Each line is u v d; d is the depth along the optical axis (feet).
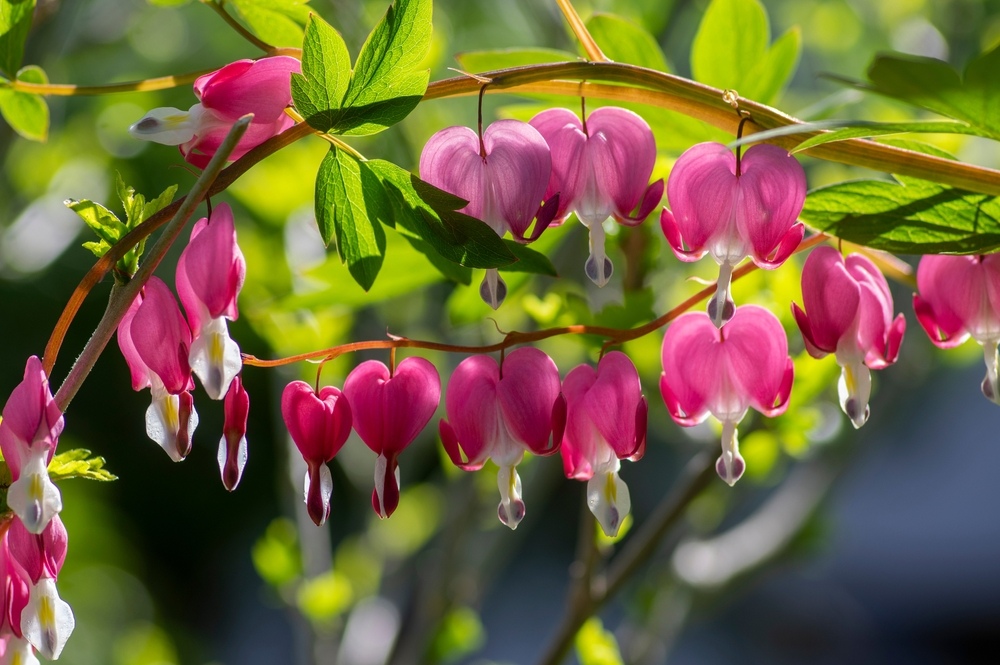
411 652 4.52
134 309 3.18
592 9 4.64
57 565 3.15
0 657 3.15
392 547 5.65
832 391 4.65
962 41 6.07
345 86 3.16
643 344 3.83
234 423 3.17
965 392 12.89
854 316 3.21
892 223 3.24
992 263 3.26
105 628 9.55
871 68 3.11
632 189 3.21
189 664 10.87
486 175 3.19
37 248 5.78
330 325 4.30
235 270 3.14
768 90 3.56
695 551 5.08
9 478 3.15
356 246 3.22
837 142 3.20
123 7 5.85
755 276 3.81
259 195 4.68
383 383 3.22
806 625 13.34
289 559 4.58
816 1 6.91
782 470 5.53
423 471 7.72
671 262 4.64
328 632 4.59
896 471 13.82
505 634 13.23
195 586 14.07
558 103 3.45
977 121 3.14
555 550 14.21
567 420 3.24
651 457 11.88
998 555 13.07
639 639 4.77
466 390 3.23
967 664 13.00
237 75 3.18
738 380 3.24
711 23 3.54
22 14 3.31
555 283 3.98
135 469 13.67
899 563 13.55
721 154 3.20
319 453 3.20
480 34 7.02
